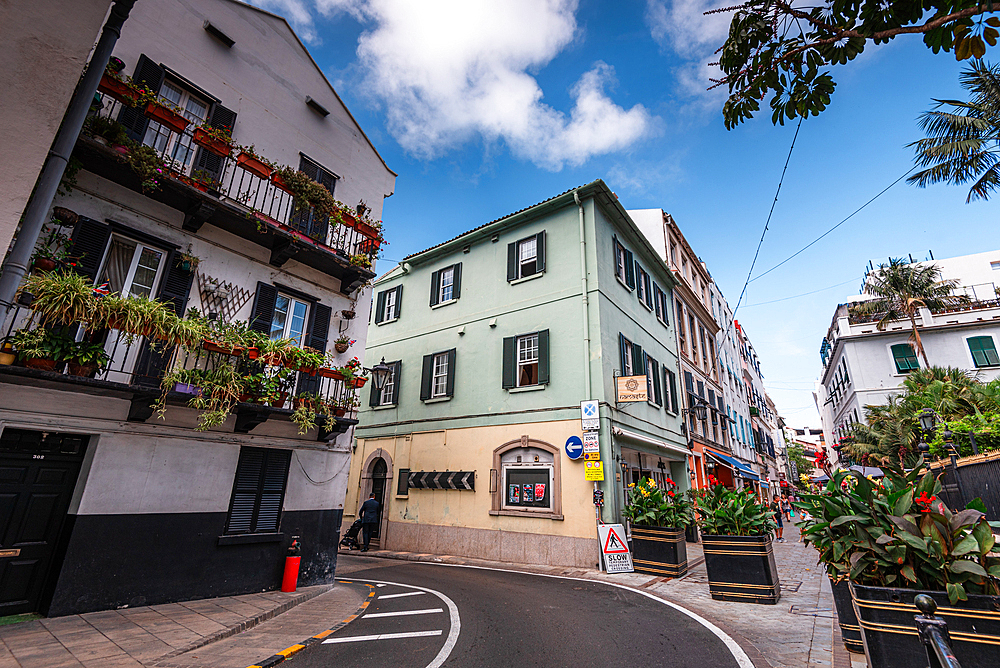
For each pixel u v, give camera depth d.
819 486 5.67
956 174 14.73
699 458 20.39
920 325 30.73
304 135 11.01
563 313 14.56
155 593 7.20
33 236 5.02
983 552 3.83
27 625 5.89
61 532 6.68
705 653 5.43
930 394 19.12
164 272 8.11
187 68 8.98
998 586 3.91
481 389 15.71
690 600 8.20
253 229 9.04
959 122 14.23
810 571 11.55
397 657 5.35
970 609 3.55
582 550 12.16
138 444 7.37
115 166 7.30
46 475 6.68
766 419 46.69
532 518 13.24
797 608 7.53
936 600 3.70
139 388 6.93
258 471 8.96
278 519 9.11
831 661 5.06
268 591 8.61
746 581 7.99
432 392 17.23
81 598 6.52
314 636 6.17
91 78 5.68
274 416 8.96
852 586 4.29
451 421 16.05
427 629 6.47
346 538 16.16
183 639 5.71
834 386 41.72
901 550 4.07
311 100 11.22
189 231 8.55
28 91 4.56
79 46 4.89
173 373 7.27
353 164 12.05
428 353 17.80
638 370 15.62
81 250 7.09
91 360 6.58
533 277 15.62
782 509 32.69
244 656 5.30
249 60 10.12
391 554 14.91
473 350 16.44
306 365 9.02
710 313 27.77
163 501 7.51
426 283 19.23
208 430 8.23
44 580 6.48
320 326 10.43
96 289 6.46
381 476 17.78
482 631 6.35
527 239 16.45
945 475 10.78
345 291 11.18
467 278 17.72
